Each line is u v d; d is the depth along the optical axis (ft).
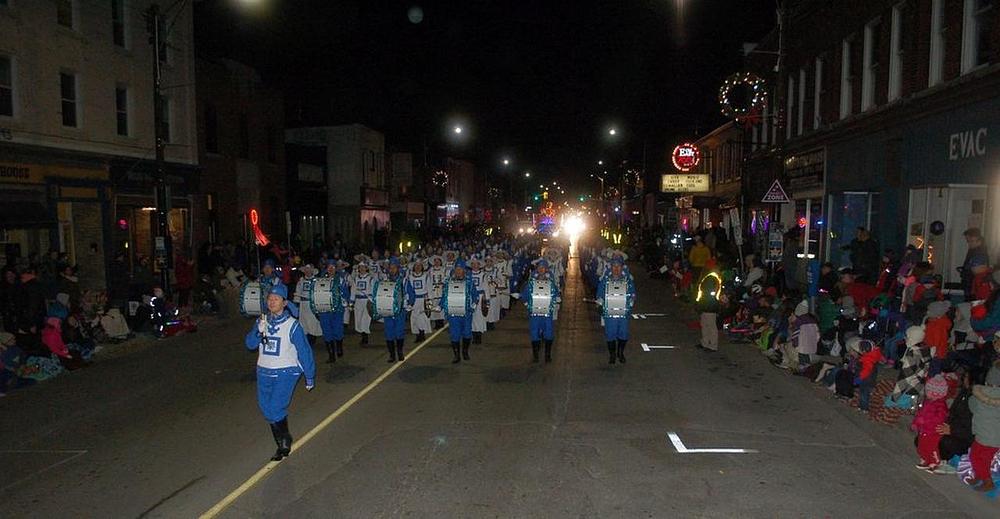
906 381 28.45
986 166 42.93
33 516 21.09
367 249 131.85
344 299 44.06
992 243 42.37
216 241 91.30
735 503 21.25
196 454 26.23
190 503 21.77
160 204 57.06
